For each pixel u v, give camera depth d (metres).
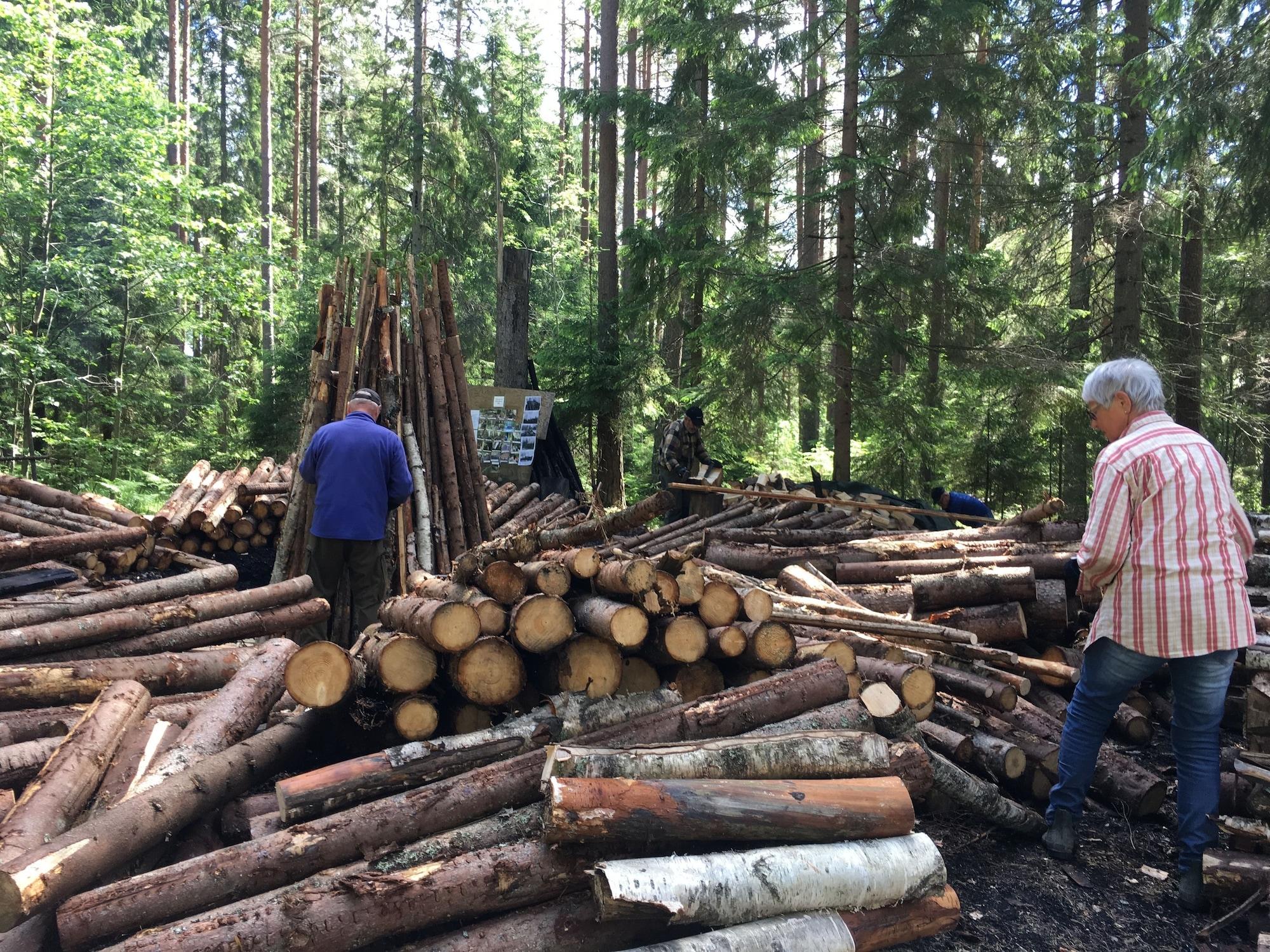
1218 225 12.26
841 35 13.44
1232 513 3.07
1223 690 3.02
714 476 9.20
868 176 13.05
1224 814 3.24
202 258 13.48
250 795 3.09
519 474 10.88
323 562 5.39
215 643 4.45
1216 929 2.85
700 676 3.42
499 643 3.10
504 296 11.96
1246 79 10.09
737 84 12.74
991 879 3.20
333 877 2.39
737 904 2.38
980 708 4.07
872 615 4.27
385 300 7.52
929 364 15.02
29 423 12.42
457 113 20.50
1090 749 3.27
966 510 8.50
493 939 2.35
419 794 2.66
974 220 16.69
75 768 2.74
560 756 2.62
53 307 13.08
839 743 2.97
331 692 3.02
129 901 2.24
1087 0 14.03
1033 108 13.17
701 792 2.55
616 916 2.27
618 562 3.21
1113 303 13.67
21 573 5.88
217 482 8.84
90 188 12.91
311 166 26.39
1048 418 13.02
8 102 11.61
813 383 12.58
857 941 2.53
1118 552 3.05
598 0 20.25
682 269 13.75
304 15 26.14
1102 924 2.95
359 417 5.51
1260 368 13.67
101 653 4.04
